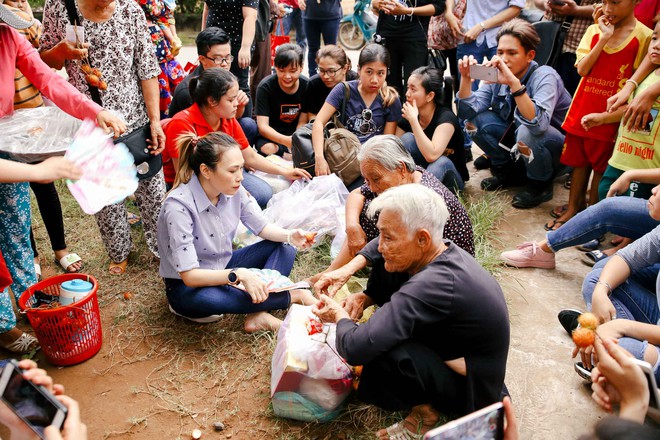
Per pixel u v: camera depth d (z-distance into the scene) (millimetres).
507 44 3580
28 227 2729
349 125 3908
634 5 3104
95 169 2375
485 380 2006
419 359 2002
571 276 3250
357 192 2920
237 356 2660
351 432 2242
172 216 2578
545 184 4008
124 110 2930
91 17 2701
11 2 3025
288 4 6543
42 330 2473
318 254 3387
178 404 2393
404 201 1853
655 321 2469
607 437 1012
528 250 3295
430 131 3783
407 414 2275
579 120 3432
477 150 5176
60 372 2574
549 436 2211
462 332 1929
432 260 1966
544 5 4598
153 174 3061
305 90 4234
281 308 2807
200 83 3023
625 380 1440
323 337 2242
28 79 2574
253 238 3328
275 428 2277
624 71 3215
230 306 2684
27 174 2027
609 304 2396
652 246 2391
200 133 3195
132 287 3172
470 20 4844
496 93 4074
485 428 1318
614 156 3209
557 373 2525
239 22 4281
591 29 3408
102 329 2846
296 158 3783
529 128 3654
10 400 1265
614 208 2867
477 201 4070
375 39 4902
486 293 1894
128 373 2576
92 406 2391
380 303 2422
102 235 3219
